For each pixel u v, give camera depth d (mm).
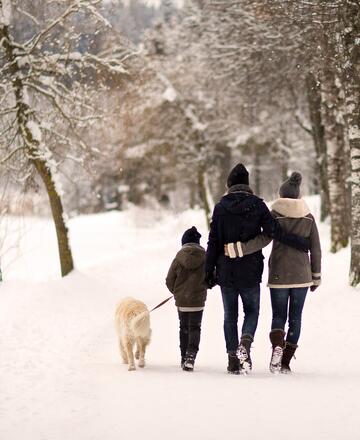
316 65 54031
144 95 105875
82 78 55750
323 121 69125
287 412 18844
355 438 16266
